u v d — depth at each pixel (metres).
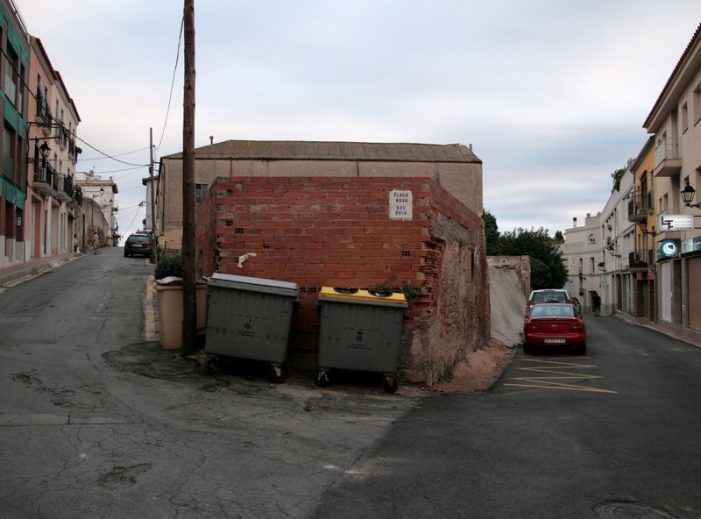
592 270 63.81
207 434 6.32
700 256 24.16
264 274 9.96
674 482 5.29
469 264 14.61
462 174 37.03
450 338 11.84
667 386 10.96
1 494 4.51
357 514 4.46
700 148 23.59
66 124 39.66
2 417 6.36
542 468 5.62
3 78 23.20
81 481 4.83
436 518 4.42
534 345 17.53
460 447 6.28
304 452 5.93
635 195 36.44
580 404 8.98
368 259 9.94
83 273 24.78
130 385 8.07
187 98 10.28
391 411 7.95
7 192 24.08
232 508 4.48
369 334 8.95
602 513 4.57
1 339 10.62
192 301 10.13
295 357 9.81
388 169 36.25
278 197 10.02
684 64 24.06
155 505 4.46
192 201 10.23
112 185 78.38
